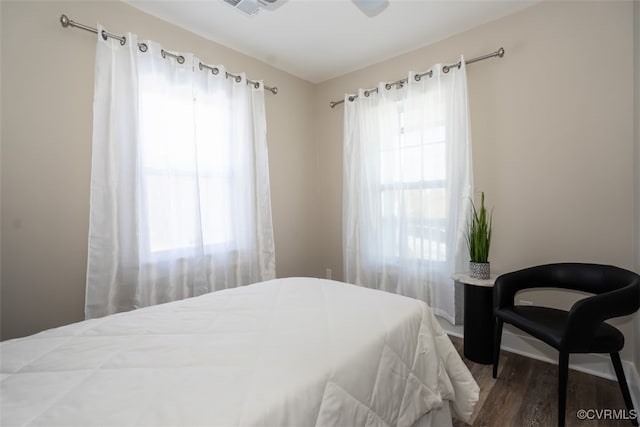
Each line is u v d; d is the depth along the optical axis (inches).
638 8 64.6
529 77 81.6
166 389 29.0
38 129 65.6
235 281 97.4
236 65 103.7
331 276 133.3
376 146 109.9
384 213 108.7
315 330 42.5
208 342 38.9
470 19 87.5
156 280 79.3
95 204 69.9
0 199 61.8
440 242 95.4
